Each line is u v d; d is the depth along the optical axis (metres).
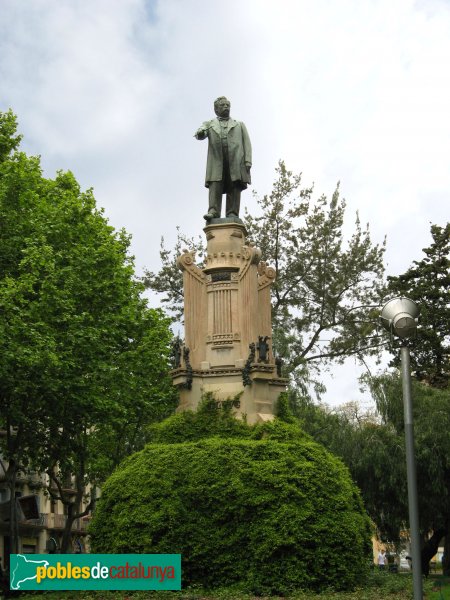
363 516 20.53
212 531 18.69
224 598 17.33
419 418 36.09
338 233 42.75
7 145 35.19
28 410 30.12
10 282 27.45
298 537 18.41
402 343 13.73
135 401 32.50
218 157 24.19
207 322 23.03
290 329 42.53
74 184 37.00
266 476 18.84
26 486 57.34
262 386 22.02
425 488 35.31
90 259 30.75
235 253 23.59
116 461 35.91
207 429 21.25
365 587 19.23
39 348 27.20
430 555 40.66
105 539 19.58
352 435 36.38
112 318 31.83
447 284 47.84
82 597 18.23
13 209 31.16
